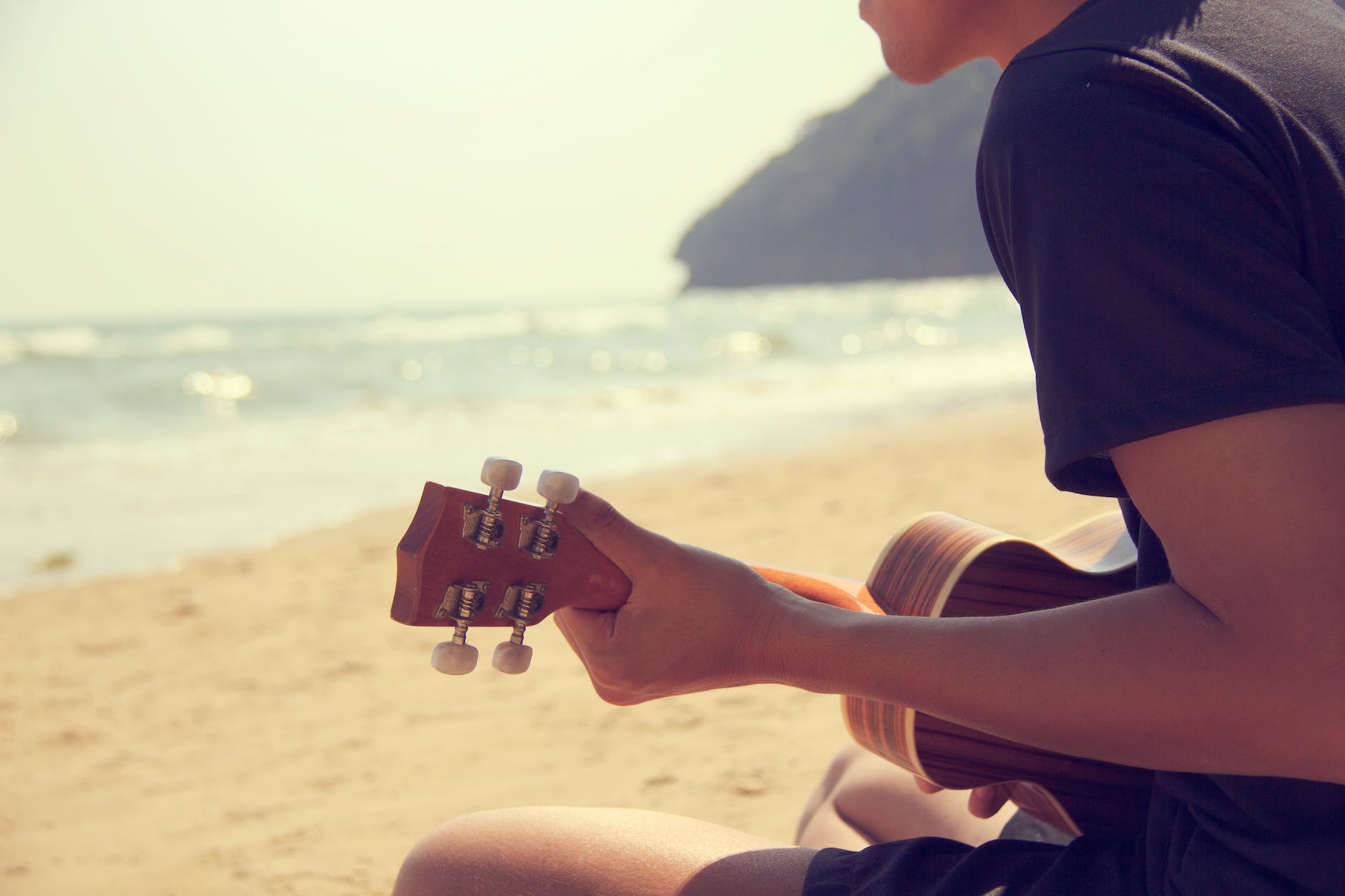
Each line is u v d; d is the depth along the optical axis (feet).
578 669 13.80
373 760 11.17
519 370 86.22
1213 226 2.42
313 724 12.42
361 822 9.68
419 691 13.33
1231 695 2.44
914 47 3.51
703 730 11.27
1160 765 2.66
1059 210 2.54
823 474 28.81
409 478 32.89
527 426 46.50
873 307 232.73
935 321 159.43
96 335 123.65
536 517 3.09
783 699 12.12
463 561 3.06
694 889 3.26
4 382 72.13
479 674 13.82
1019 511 21.99
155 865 8.98
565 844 3.45
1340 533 2.28
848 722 4.90
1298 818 2.67
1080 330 2.51
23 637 16.71
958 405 47.37
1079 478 2.69
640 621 3.03
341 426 50.52
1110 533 5.49
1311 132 2.59
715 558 3.05
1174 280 2.41
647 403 55.31
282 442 44.21
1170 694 2.50
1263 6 2.76
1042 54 2.76
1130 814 4.48
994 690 2.71
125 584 20.04
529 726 11.83
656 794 9.67
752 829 8.73
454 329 145.18
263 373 79.15
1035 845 3.30
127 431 53.57
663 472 31.09
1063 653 2.63
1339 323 2.58
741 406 51.88
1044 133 2.59
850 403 50.78
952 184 638.12
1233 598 2.39
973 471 27.81
